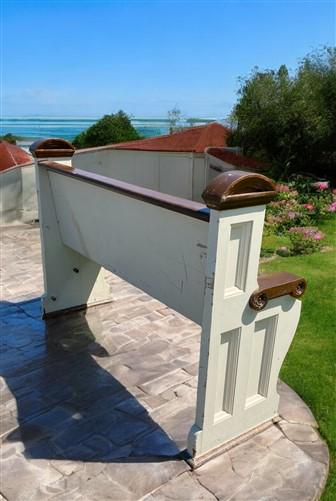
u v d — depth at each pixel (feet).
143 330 12.57
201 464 7.40
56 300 13.25
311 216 25.77
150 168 31.81
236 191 5.89
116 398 9.45
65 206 11.74
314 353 11.12
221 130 36.52
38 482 7.08
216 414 7.57
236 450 7.74
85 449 7.89
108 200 9.52
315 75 33.06
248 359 7.51
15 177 24.97
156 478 7.11
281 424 8.44
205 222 6.64
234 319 6.93
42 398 9.46
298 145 33.19
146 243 8.65
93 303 14.06
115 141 50.44
